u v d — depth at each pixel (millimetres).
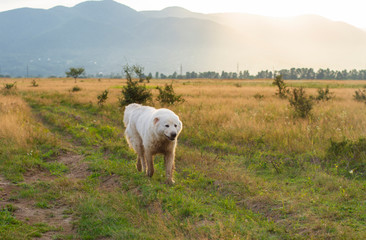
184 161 8562
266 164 8125
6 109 15320
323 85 54250
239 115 14742
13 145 9727
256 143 10000
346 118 12383
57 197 6316
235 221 4895
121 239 4539
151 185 6449
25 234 4621
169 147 6844
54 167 8438
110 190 6719
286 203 5500
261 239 4363
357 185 6254
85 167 8414
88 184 7070
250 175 7434
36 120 15570
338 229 4395
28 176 7676
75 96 27672
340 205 5242
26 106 20188
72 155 9812
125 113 8406
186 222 4918
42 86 49062
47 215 5547
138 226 4965
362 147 8164
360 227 4480
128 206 5613
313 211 5102
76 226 5141
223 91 33875
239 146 10219
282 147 9539
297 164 7902
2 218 5102
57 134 12398
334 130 10633
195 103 20672
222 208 5512
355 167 7371
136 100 18391
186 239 4387
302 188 6355
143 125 7148
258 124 12016
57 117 16312
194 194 6234
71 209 5801
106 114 17891
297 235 4398
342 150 8227
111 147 10070
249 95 28812
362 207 5113
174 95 19922
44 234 4816
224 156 9148
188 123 13328
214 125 12914
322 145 9133
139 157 7871
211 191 6414
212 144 10492
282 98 24578
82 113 18938
